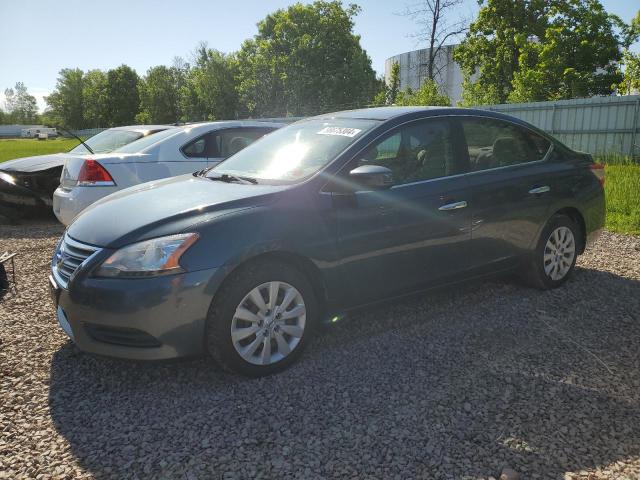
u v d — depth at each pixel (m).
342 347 3.71
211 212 3.22
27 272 5.81
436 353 3.57
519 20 32.16
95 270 3.07
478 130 4.38
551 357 3.49
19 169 8.60
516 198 4.39
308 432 2.72
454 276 4.14
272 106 50.59
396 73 48.88
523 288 4.87
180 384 3.25
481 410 2.88
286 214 3.33
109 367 3.49
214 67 59.62
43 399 3.09
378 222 3.66
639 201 8.88
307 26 48.94
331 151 3.74
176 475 2.41
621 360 3.43
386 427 2.74
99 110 92.38
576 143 18.78
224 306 3.12
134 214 3.35
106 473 2.43
